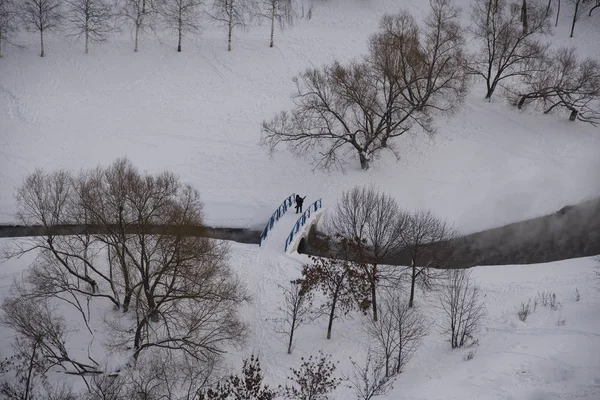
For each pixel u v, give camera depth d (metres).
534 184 65.50
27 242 55.91
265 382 44.53
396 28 75.62
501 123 72.25
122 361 44.34
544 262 57.81
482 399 39.66
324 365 45.88
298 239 57.84
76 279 52.62
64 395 41.28
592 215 63.00
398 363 44.53
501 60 74.06
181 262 46.38
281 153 69.94
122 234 46.34
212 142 71.06
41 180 53.09
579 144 69.88
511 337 46.62
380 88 67.62
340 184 65.62
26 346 45.38
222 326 46.06
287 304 50.94
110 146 69.62
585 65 74.12
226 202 64.19
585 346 44.19
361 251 50.56
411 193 64.31
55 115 73.25
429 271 52.75
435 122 72.38
